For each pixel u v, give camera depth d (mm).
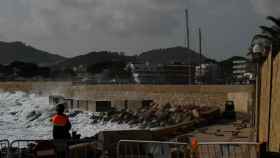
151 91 72125
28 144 15234
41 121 71938
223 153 12891
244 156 12688
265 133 17203
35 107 91750
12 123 73125
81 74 175875
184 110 55094
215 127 33562
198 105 59094
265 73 18281
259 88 18578
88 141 15297
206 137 26641
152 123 55344
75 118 69188
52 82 108938
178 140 21500
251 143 12695
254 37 34781
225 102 50312
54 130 14672
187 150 12812
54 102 91438
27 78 163125
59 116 14703
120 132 17344
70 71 185625
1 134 53781
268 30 40250
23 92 115938
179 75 126938
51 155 12609
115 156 15891
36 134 53469
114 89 81750
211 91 59594
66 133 14766
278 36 40000
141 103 69188
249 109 37844
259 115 18922
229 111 42969
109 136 16922
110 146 16078
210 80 100562
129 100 71812
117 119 62594
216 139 25297
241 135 27281
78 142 14953
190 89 63625
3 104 104312
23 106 97812
